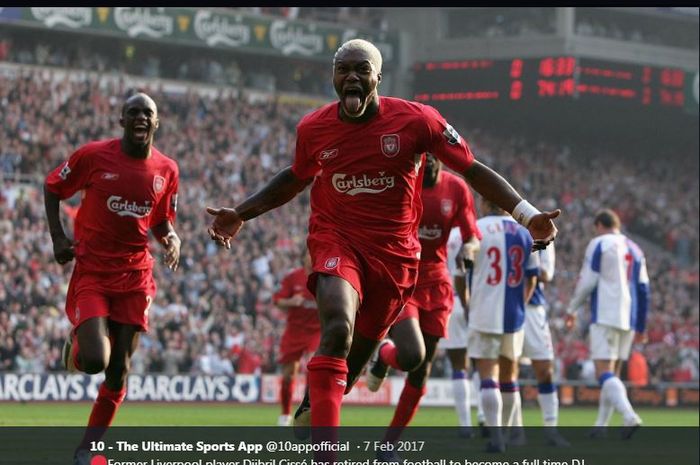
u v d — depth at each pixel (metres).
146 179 20.55
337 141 16.25
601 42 95.94
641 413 54.31
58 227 20.70
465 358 31.36
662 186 105.44
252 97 96.75
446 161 16.31
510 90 96.19
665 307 90.38
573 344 74.62
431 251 23.98
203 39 91.81
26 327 60.59
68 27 86.75
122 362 20.47
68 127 82.12
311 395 15.25
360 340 17.25
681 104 98.75
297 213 79.50
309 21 96.44
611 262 33.25
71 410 43.69
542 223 15.52
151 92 87.56
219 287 70.75
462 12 100.62
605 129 104.12
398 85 100.44
